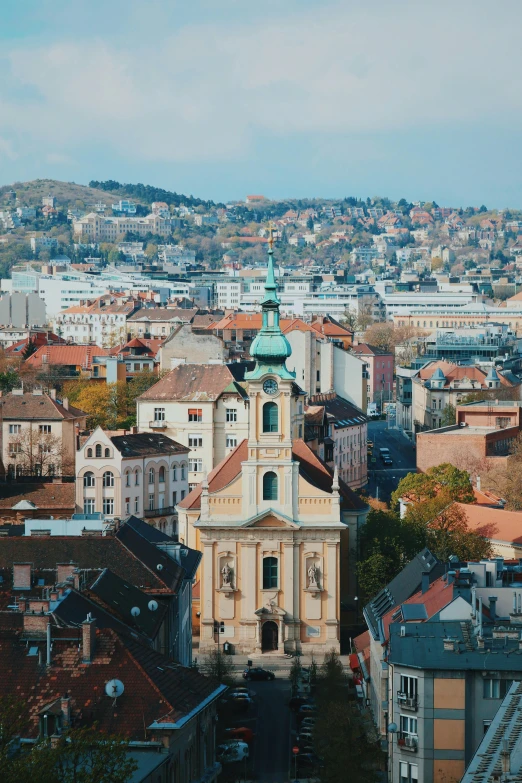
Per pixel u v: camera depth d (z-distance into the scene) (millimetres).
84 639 142000
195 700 142875
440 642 159125
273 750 185875
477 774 117312
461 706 154500
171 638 183875
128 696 138750
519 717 131500
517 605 172375
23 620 145125
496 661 154625
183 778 141000
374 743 167125
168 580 191000
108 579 173750
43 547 188000
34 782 118125
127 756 134250
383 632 187375
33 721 135750
